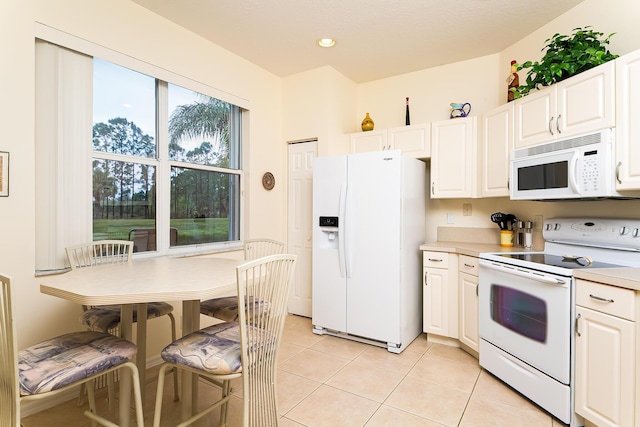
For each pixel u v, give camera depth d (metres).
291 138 3.73
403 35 2.86
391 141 3.38
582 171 1.95
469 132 2.96
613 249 2.05
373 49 3.12
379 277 2.81
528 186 2.34
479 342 2.47
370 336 2.85
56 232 2.00
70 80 2.06
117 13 2.28
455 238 3.34
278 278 1.51
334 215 3.04
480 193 2.89
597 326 1.65
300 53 3.21
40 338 1.94
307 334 3.17
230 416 1.93
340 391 2.15
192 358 1.37
